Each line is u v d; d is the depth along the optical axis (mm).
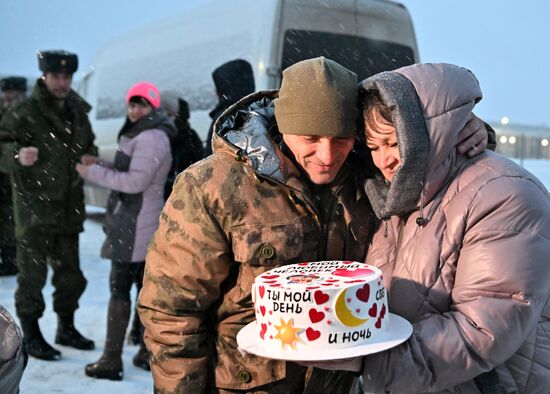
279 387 1702
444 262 1525
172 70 8312
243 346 1434
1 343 1454
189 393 1677
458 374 1454
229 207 1624
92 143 4555
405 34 7152
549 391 1568
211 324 1751
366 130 1608
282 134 1677
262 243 1624
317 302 1370
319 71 1566
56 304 4539
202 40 7719
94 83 10570
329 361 1461
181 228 1651
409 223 1599
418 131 1490
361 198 1748
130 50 9539
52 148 4293
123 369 4141
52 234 4344
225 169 1648
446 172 1553
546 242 1471
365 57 6832
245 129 1682
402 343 1454
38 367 4172
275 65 6434
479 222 1490
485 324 1430
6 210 6551
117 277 3955
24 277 4273
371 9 6926
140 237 3908
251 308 1687
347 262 1588
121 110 9469
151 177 3898
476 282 1460
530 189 1506
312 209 1648
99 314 5328
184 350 1671
